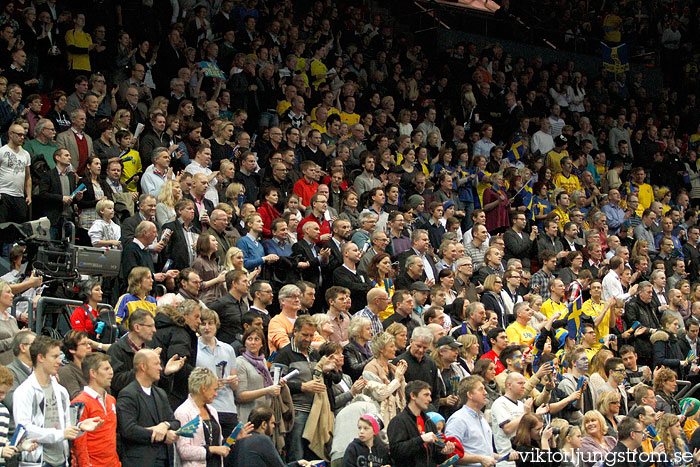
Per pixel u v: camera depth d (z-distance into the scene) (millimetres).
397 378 23438
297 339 23766
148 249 27594
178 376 22031
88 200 30078
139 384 20406
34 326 22531
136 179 33469
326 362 23125
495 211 41281
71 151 32594
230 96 41812
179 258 28641
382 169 40188
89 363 19734
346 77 48688
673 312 37594
